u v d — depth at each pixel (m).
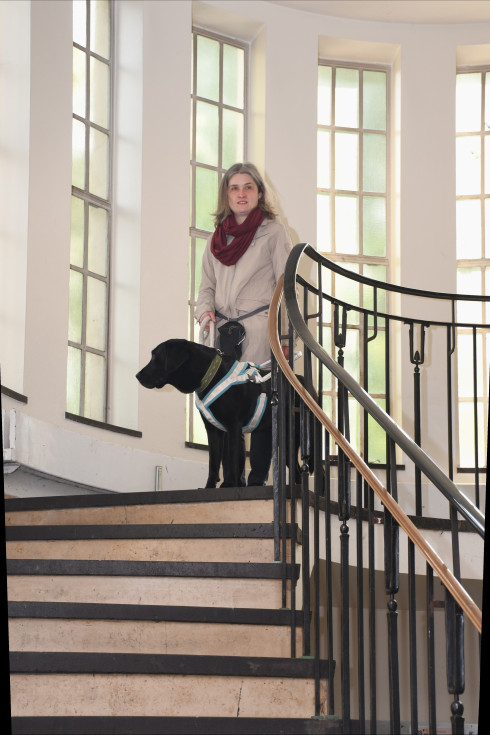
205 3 7.25
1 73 6.11
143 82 6.85
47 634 3.29
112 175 6.84
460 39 7.78
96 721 2.72
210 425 4.41
